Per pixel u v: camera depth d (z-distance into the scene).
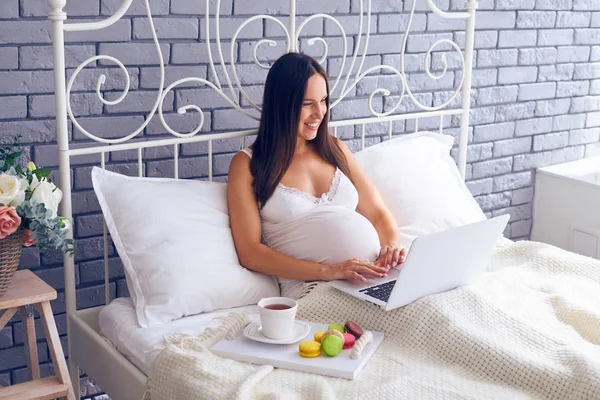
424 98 2.96
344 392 1.58
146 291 1.98
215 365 1.65
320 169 2.26
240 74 2.54
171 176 2.49
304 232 2.12
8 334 2.31
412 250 1.74
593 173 3.32
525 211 3.41
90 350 2.06
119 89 2.34
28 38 2.17
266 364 1.69
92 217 2.37
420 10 2.86
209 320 1.96
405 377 1.63
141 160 2.37
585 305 1.94
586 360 1.61
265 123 2.20
